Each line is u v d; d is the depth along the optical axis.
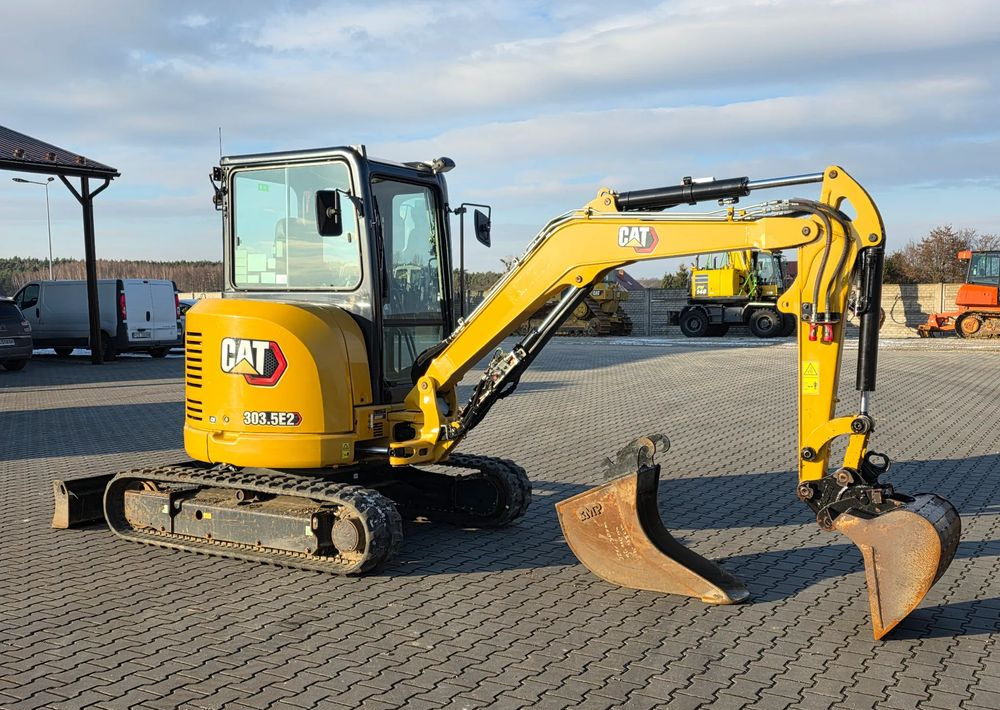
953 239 55.12
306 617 5.57
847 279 5.43
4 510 8.36
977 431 12.08
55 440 12.11
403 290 7.36
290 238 7.11
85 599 5.91
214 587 6.16
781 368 21.20
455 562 6.70
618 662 4.88
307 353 6.52
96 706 4.36
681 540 7.21
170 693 4.50
